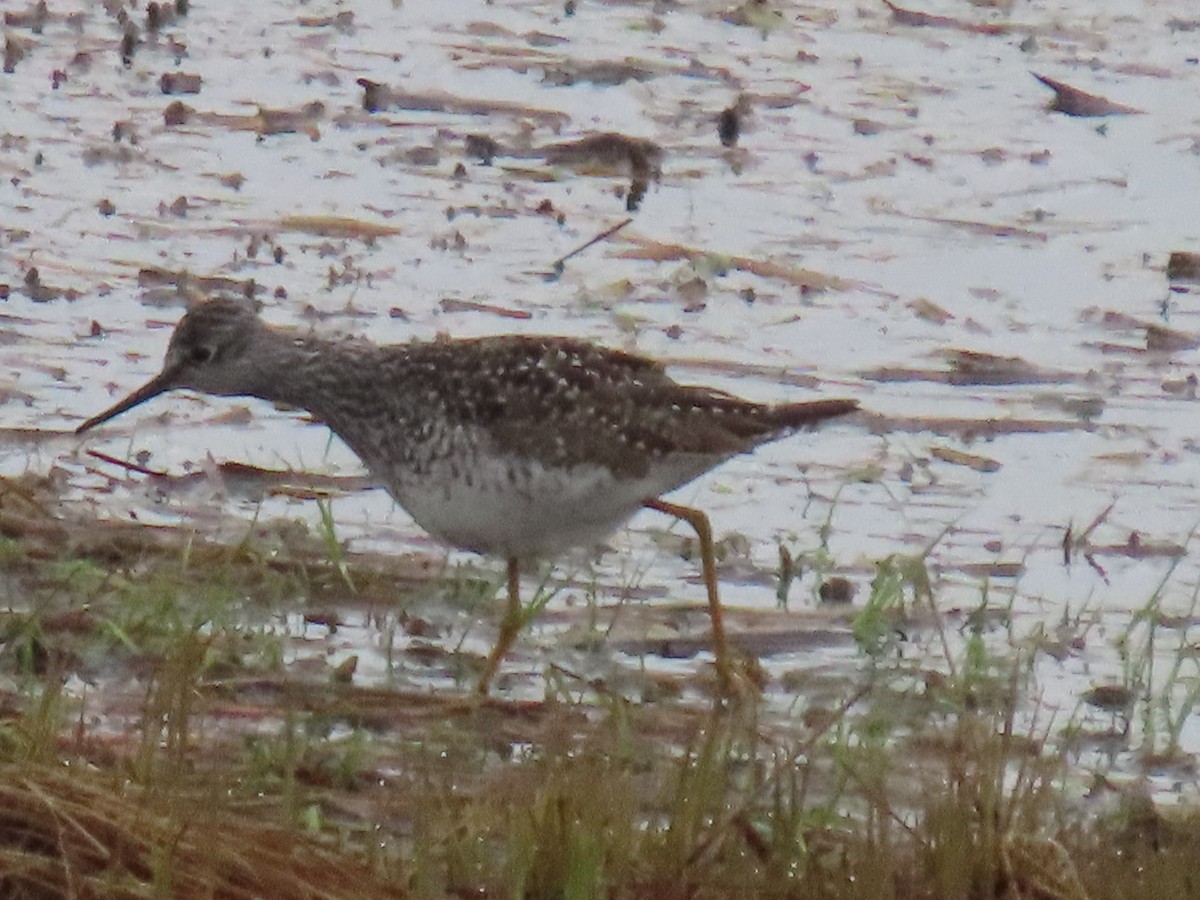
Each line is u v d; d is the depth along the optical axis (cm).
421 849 953
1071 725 1195
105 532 1347
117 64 2225
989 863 1005
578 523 1245
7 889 898
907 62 2333
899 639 1323
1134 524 1485
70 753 1033
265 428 1563
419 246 1862
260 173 1991
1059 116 2212
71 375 1596
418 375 1241
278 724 1130
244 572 1320
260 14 2406
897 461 1566
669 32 2408
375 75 2238
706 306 1783
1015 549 1443
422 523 1267
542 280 1809
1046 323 1794
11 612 1226
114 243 1820
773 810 1033
